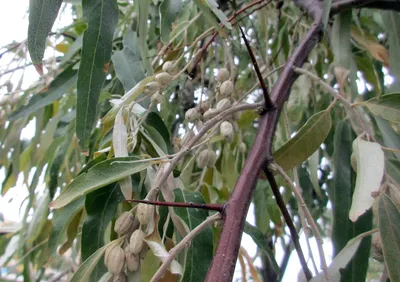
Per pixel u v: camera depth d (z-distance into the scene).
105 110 0.31
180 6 0.25
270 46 0.40
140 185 0.20
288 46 0.36
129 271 0.15
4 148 0.38
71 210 0.22
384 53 0.33
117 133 0.19
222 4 0.35
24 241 0.37
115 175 0.17
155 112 0.25
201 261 0.18
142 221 0.16
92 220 0.20
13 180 0.39
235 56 0.41
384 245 0.17
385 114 0.20
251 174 0.17
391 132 0.26
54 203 0.16
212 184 0.31
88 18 0.20
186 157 0.30
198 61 0.27
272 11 0.39
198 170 0.34
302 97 0.35
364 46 0.34
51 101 0.32
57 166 0.32
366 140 0.19
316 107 0.38
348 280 0.22
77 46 0.35
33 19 0.17
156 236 0.16
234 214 0.15
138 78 0.29
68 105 0.37
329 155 0.38
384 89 0.42
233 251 0.14
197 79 0.33
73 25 0.41
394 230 0.17
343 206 0.25
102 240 0.20
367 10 0.43
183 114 0.36
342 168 0.26
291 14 0.39
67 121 0.35
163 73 0.22
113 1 0.20
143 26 0.26
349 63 0.29
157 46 0.36
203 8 0.20
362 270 0.22
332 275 0.17
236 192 0.16
